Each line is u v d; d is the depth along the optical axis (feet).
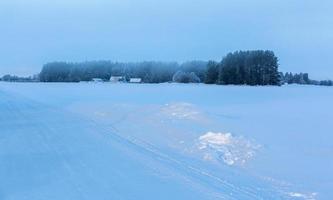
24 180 24.89
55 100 90.48
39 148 34.63
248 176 25.39
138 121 51.21
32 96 105.40
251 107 70.85
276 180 24.50
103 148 34.50
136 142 37.47
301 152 31.81
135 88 152.35
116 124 50.01
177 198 21.03
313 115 58.65
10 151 33.42
